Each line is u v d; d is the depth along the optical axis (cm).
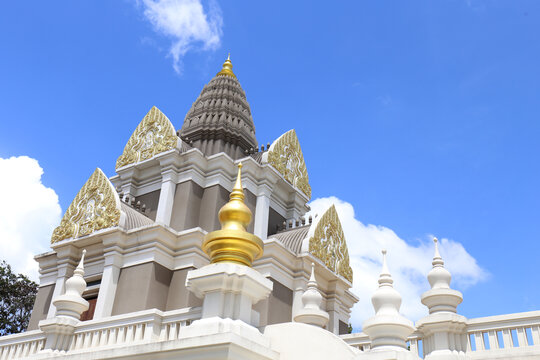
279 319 2573
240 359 1195
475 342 1430
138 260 2598
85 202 2909
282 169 3384
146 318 1508
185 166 3122
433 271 1505
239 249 1392
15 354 1745
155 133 3334
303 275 2769
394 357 1120
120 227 2659
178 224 2916
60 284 2756
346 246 3191
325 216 3077
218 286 1325
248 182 3138
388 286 1270
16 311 4553
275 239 2672
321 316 1616
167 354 1276
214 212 2958
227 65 4141
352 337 1638
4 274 4547
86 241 2767
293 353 1291
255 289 1350
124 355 1354
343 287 3020
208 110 3638
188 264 2602
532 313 1395
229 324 1254
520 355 1341
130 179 3284
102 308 2486
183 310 1477
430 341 1430
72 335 1648
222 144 3428
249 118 3756
